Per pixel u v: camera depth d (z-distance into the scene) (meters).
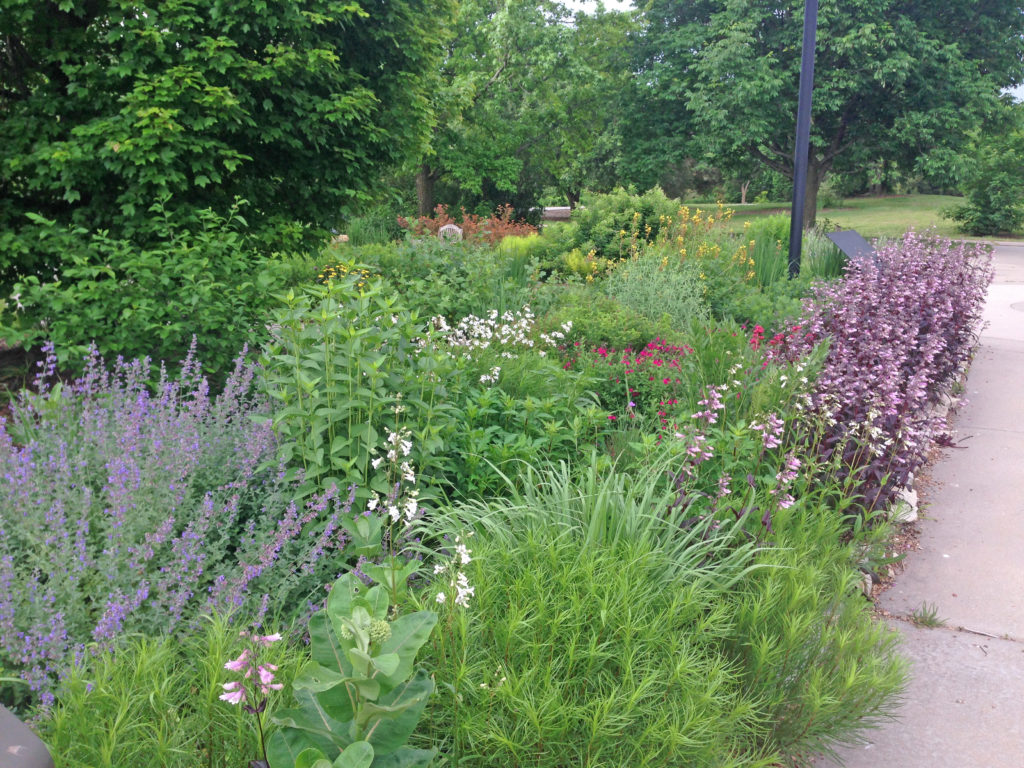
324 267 10.41
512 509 3.92
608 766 2.54
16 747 1.54
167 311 5.84
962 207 35.62
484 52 31.47
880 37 25.80
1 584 2.89
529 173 35.53
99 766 2.08
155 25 7.41
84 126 7.13
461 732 2.56
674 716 2.58
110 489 3.56
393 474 4.39
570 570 3.09
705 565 3.59
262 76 7.72
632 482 4.29
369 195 9.86
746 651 3.19
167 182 7.47
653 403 6.19
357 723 1.94
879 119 29.23
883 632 3.38
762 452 4.61
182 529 3.83
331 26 8.94
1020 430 7.19
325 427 4.15
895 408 5.27
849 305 7.06
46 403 4.52
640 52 32.94
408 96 9.96
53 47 7.66
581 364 7.01
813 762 3.10
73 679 2.29
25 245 6.94
